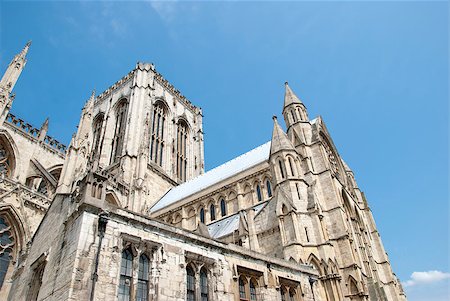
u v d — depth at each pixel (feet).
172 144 379.76
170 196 304.71
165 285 84.58
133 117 340.39
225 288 99.14
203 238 102.22
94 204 83.35
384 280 235.20
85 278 72.43
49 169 247.50
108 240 80.89
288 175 186.60
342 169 250.57
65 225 87.61
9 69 238.68
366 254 202.90
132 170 297.12
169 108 402.93
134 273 81.82
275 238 169.78
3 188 163.12
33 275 96.48
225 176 265.13
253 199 225.15
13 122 235.20
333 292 148.36
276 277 117.50
